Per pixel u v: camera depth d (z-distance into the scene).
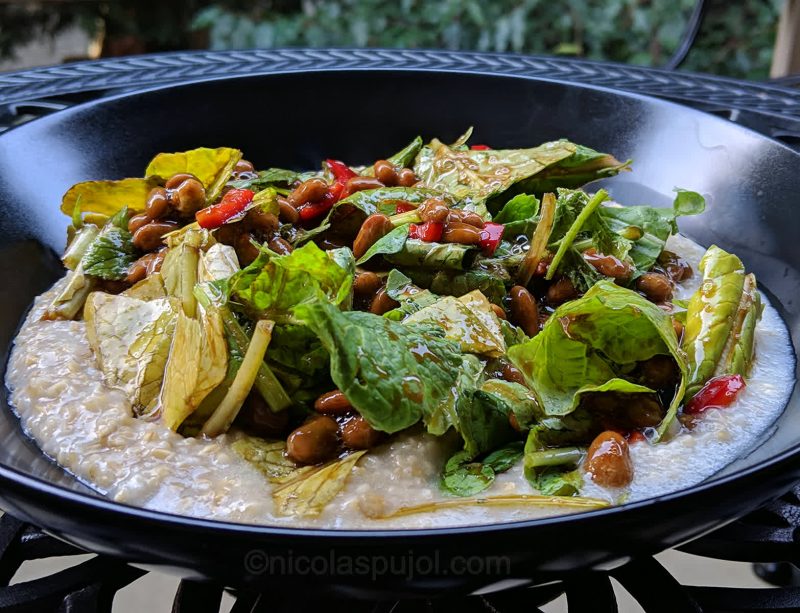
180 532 0.25
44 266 0.39
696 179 0.42
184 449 0.31
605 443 0.31
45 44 1.12
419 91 0.47
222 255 0.35
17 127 0.41
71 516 0.26
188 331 0.32
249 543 0.25
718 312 0.35
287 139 0.47
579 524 0.25
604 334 0.33
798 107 0.45
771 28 1.00
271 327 0.31
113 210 0.40
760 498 0.27
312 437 0.31
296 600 0.29
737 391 0.33
